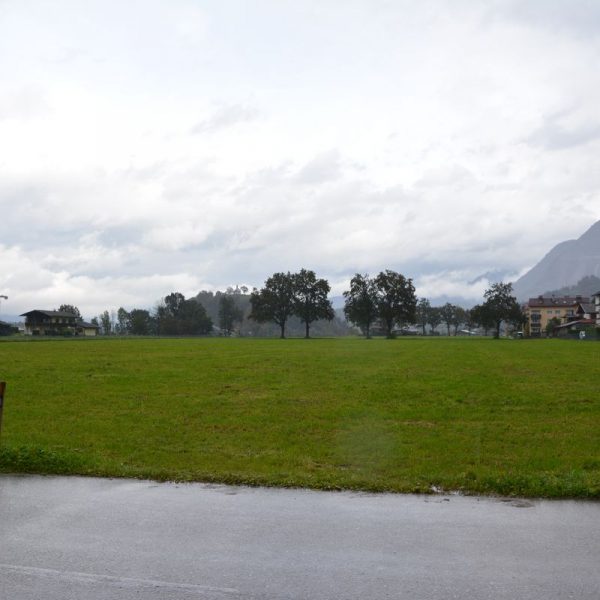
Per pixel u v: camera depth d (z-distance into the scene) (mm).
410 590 6148
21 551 7230
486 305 156625
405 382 29438
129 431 16750
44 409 20922
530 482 10070
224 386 27656
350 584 6293
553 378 31359
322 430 16891
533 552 7152
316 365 40375
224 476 10828
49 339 114062
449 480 10547
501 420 18609
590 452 13656
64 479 10953
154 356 49656
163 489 10195
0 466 11773
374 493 9891
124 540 7605
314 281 154250
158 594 6078
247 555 7086
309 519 8445
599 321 178375
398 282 151625
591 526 8117
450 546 7359
